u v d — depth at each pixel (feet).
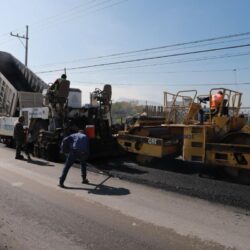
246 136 33.19
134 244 18.39
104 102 47.52
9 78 63.67
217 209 24.57
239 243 18.88
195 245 18.47
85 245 18.12
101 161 43.80
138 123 42.34
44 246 17.87
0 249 17.38
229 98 36.04
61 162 43.24
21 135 44.93
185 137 35.19
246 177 32.55
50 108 45.73
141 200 26.45
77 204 25.17
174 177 34.19
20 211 23.36
